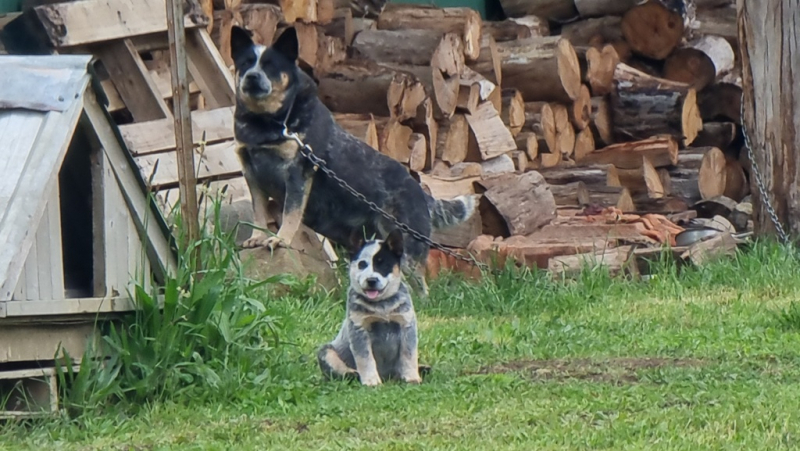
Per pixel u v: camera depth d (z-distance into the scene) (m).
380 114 17.41
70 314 8.48
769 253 15.34
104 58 14.98
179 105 9.81
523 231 16.97
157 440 7.88
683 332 11.63
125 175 9.03
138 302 8.91
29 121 8.55
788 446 7.10
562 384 9.23
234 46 13.49
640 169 20.67
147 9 15.18
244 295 9.84
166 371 8.84
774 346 10.62
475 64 19.61
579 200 19.23
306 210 14.12
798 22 16.08
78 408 8.45
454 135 18.36
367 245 9.32
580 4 22.80
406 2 21.14
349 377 9.44
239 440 7.82
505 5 23.42
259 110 13.42
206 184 14.17
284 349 10.23
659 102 21.44
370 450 7.29
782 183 16.28
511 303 13.83
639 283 15.09
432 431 7.83
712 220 19.06
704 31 22.75
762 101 16.34
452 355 10.81
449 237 16.69
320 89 17.58
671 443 7.20
